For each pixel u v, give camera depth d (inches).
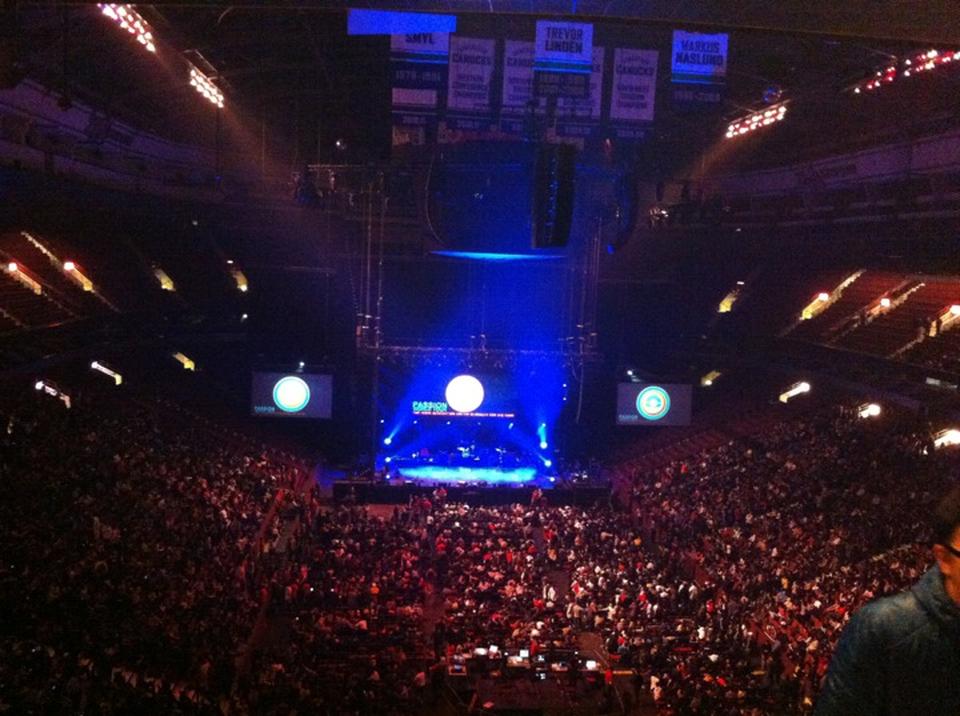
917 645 120.0
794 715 1040.2
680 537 1694.1
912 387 1761.8
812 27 489.7
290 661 1204.5
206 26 1609.3
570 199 888.9
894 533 1315.2
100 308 1959.9
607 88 1233.4
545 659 1302.9
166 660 1007.0
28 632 891.4
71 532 1162.6
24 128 1492.4
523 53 1163.9
